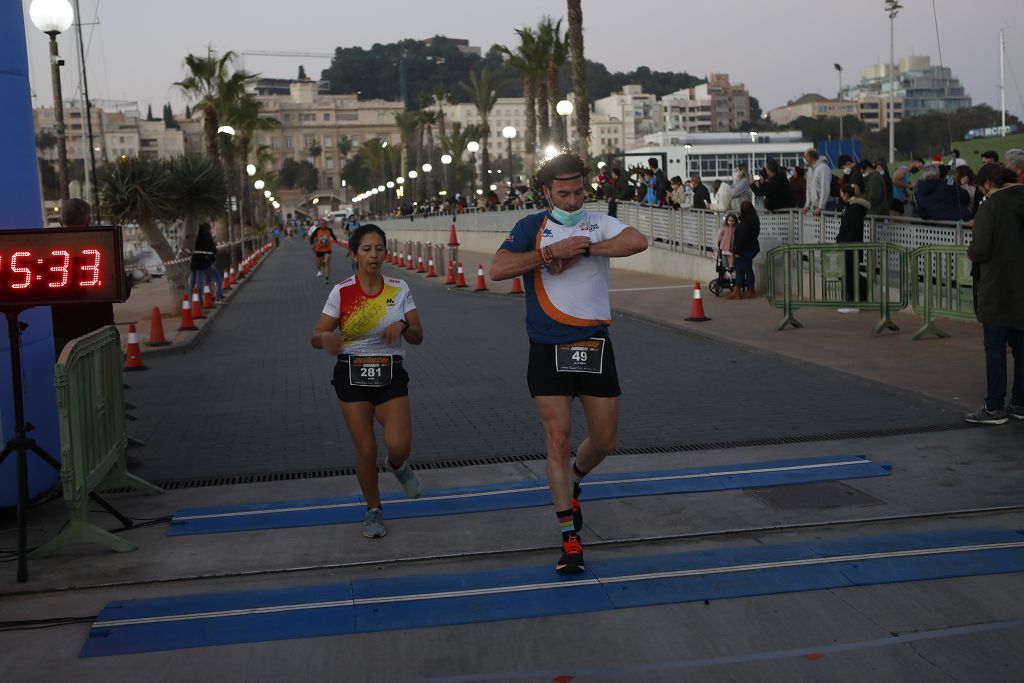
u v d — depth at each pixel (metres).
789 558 4.88
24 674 3.93
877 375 9.61
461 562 5.05
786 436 7.54
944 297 11.38
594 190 29.36
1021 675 3.67
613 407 4.86
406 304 5.41
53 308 7.08
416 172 73.94
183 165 19.97
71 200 7.62
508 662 3.91
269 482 6.75
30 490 6.30
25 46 6.48
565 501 4.77
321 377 11.41
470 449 7.48
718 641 4.04
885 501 5.76
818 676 3.71
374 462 5.42
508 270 4.68
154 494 6.55
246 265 38.62
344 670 3.89
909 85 198.12
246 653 4.06
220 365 12.84
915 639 4.00
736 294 17.00
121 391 6.44
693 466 6.73
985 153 12.18
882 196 14.94
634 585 4.61
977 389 8.74
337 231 107.31
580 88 34.22
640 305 17.06
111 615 4.44
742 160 50.56
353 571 4.96
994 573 4.62
